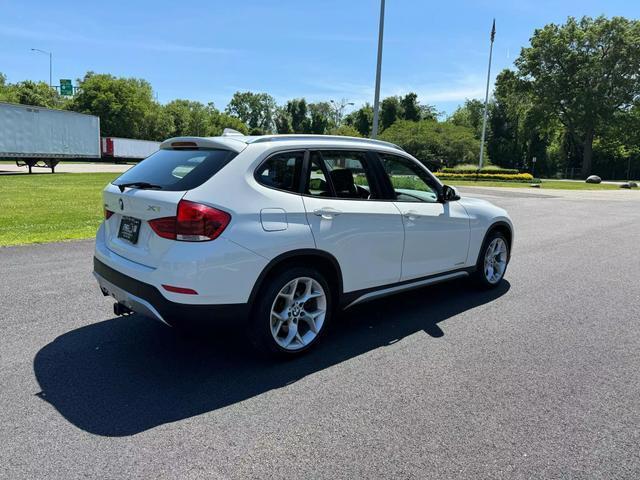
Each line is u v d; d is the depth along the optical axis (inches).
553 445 108.0
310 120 3629.4
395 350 161.0
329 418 118.0
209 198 130.0
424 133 2475.4
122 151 1953.7
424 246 187.0
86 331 173.0
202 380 137.5
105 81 2679.6
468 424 116.0
